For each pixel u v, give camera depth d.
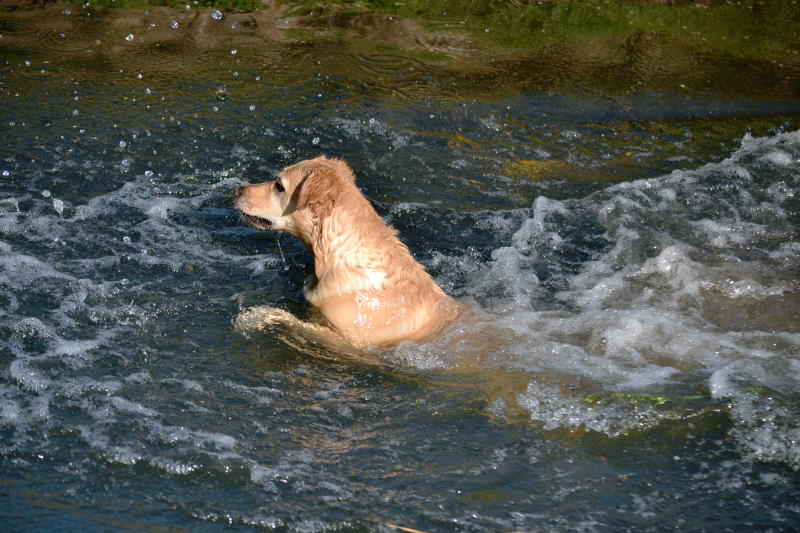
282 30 11.73
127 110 9.23
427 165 8.66
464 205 8.01
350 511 4.28
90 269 6.54
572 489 4.48
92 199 7.59
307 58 10.91
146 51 10.79
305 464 4.60
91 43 10.89
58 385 5.12
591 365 5.49
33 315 5.85
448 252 7.22
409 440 4.84
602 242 7.47
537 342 5.73
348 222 6.09
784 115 10.07
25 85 9.60
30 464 4.47
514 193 8.27
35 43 10.76
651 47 11.75
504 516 4.29
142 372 5.33
